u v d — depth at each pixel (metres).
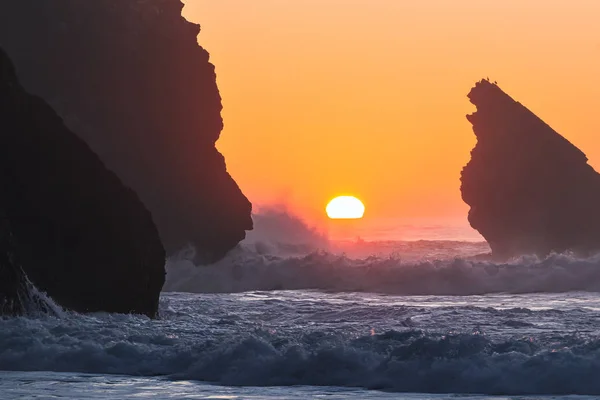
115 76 119.38
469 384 31.66
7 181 56.72
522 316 56.38
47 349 37.25
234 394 30.77
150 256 60.06
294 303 71.12
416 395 30.61
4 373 34.88
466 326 50.94
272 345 35.50
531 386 31.28
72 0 119.75
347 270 96.06
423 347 33.62
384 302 76.69
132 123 119.12
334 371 33.25
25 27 117.50
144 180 118.25
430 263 94.44
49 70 117.25
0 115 58.41
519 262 98.75
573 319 54.09
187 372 34.59
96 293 56.50
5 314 45.94
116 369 35.56
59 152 59.22
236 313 62.03
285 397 30.14
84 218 57.72
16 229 55.50
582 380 31.17
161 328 45.62
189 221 119.44
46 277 54.97
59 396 30.23
